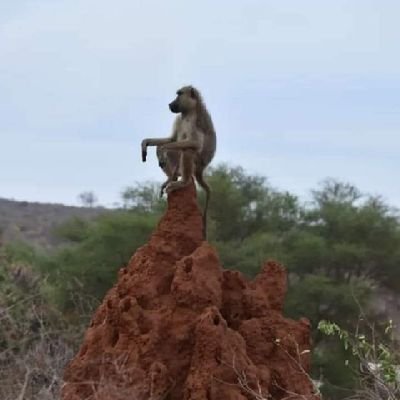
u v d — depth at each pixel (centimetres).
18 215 11875
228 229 5959
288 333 1906
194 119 2034
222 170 6144
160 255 1917
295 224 6103
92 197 13525
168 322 1825
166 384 1775
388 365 2031
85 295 4288
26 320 3059
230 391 1755
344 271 5775
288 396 1833
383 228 5816
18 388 2233
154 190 6341
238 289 1942
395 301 5903
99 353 1842
